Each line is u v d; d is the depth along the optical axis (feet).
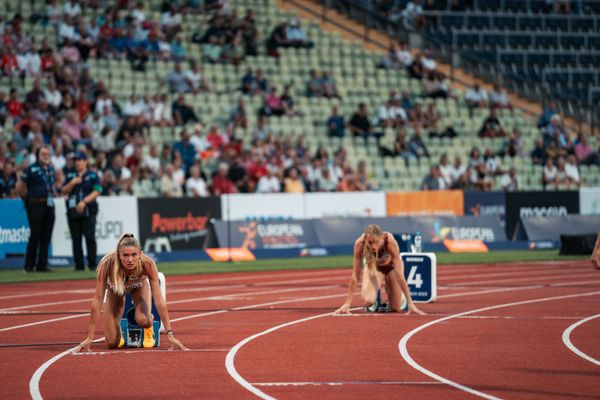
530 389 56.85
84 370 64.75
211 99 226.38
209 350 73.51
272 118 228.02
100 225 173.88
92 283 139.03
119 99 216.74
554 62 294.46
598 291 122.01
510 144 245.45
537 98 281.54
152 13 239.71
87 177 159.53
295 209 195.21
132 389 57.98
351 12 282.56
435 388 57.47
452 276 147.43
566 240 196.54
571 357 68.90
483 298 113.19
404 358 68.95
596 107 282.15
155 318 80.07
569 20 303.89
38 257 163.73
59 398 55.47
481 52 288.30
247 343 77.15
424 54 269.44
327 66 252.62
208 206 185.68
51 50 211.00
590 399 53.83
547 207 217.97
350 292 97.86
